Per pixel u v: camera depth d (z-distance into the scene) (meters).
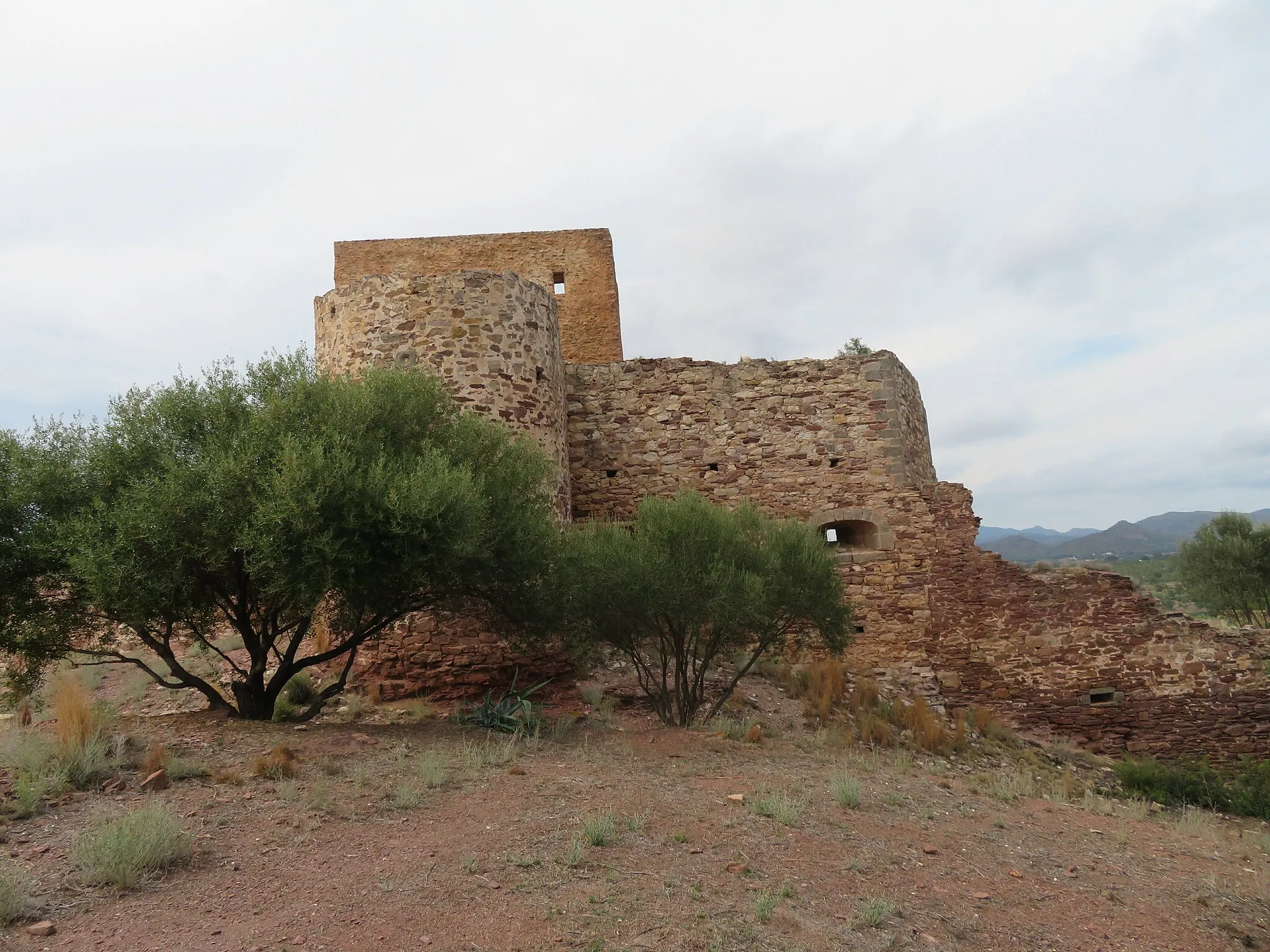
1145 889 6.27
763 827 6.29
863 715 12.63
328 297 13.93
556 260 19.97
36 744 6.51
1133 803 10.30
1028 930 5.22
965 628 15.27
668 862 5.41
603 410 16.31
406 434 9.38
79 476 8.48
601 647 11.72
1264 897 6.41
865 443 16.16
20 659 8.98
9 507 8.01
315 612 9.62
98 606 7.93
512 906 4.59
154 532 7.65
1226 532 25.33
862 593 15.50
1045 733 14.64
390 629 11.59
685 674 10.70
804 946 4.49
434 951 4.08
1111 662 14.79
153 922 4.14
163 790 6.06
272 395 8.77
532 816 6.04
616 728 10.18
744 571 10.16
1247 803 11.99
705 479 16.02
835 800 7.35
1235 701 14.34
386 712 10.61
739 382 16.41
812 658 14.88
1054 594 15.14
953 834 6.89
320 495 7.69
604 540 10.32
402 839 5.47
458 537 8.20
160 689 11.40
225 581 8.97
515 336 13.35
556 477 13.66
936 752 11.84
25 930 3.94
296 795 6.14
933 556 15.60
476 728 9.51
